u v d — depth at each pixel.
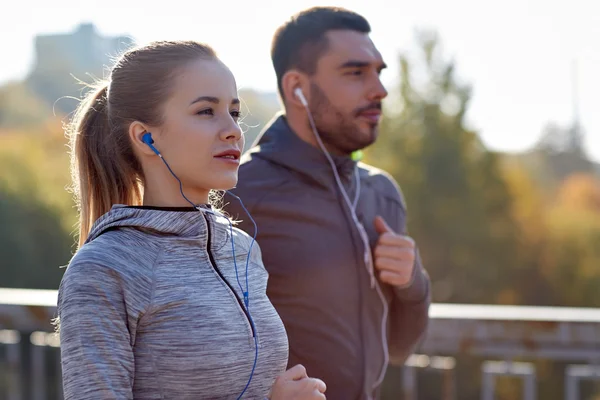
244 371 1.38
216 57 1.52
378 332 2.16
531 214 19.92
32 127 25.17
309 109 2.18
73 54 35.78
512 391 13.77
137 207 1.42
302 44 2.20
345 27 2.19
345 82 2.16
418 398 10.37
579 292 19.50
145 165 1.49
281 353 1.50
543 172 34.69
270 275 2.04
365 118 2.18
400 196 2.43
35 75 31.75
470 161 17.80
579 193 33.16
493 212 18.05
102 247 1.34
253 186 2.09
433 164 17.41
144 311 1.32
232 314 1.39
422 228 17.38
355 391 2.05
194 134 1.44
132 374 1.29
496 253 17.84
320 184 2.13
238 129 1.49
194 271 1.39
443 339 2.80
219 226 1.47
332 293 2.05
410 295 2.20
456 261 17.44
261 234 2.05
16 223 16.44
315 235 2.08
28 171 17.64
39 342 3.11
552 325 2.76
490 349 2.79
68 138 1.66
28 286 16.34
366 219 2.23
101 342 1.25
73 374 1.24
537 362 14.41
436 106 17.64
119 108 1.49
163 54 1.47
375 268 2.18
